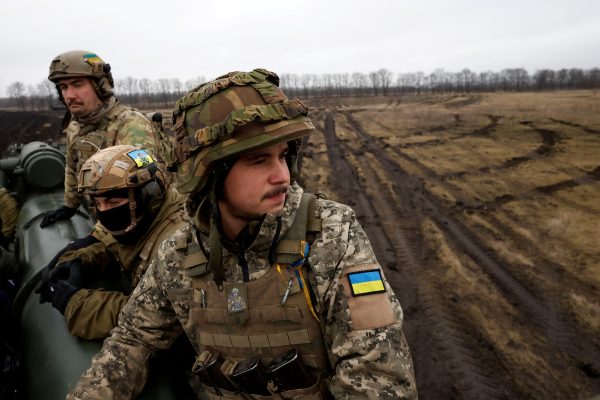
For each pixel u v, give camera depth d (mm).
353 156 22109
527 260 9320
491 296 7945
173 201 2143
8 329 2611
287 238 1261
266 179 1206
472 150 21641
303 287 1241
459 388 5746
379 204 14000
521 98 58406
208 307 1360
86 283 2229
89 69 2840
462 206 13242
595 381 5738
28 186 4895
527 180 15461
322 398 1322
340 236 1253
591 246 9711
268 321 1270
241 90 1242
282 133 1164
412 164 19406
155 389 1635
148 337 1571
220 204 1297
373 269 1224
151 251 1991
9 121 49469
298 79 175375
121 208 1929
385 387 1122
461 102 58750
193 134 1226
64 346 1933
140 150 2061
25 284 2588
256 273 1291
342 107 63906
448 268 9148
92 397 1471
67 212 3416
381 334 1152
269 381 1307
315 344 1267
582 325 6953
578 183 14648
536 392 5625
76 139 3115
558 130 25688
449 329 7004
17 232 3654
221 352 1390
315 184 16750
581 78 126562
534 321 7125
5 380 2398
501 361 6223
